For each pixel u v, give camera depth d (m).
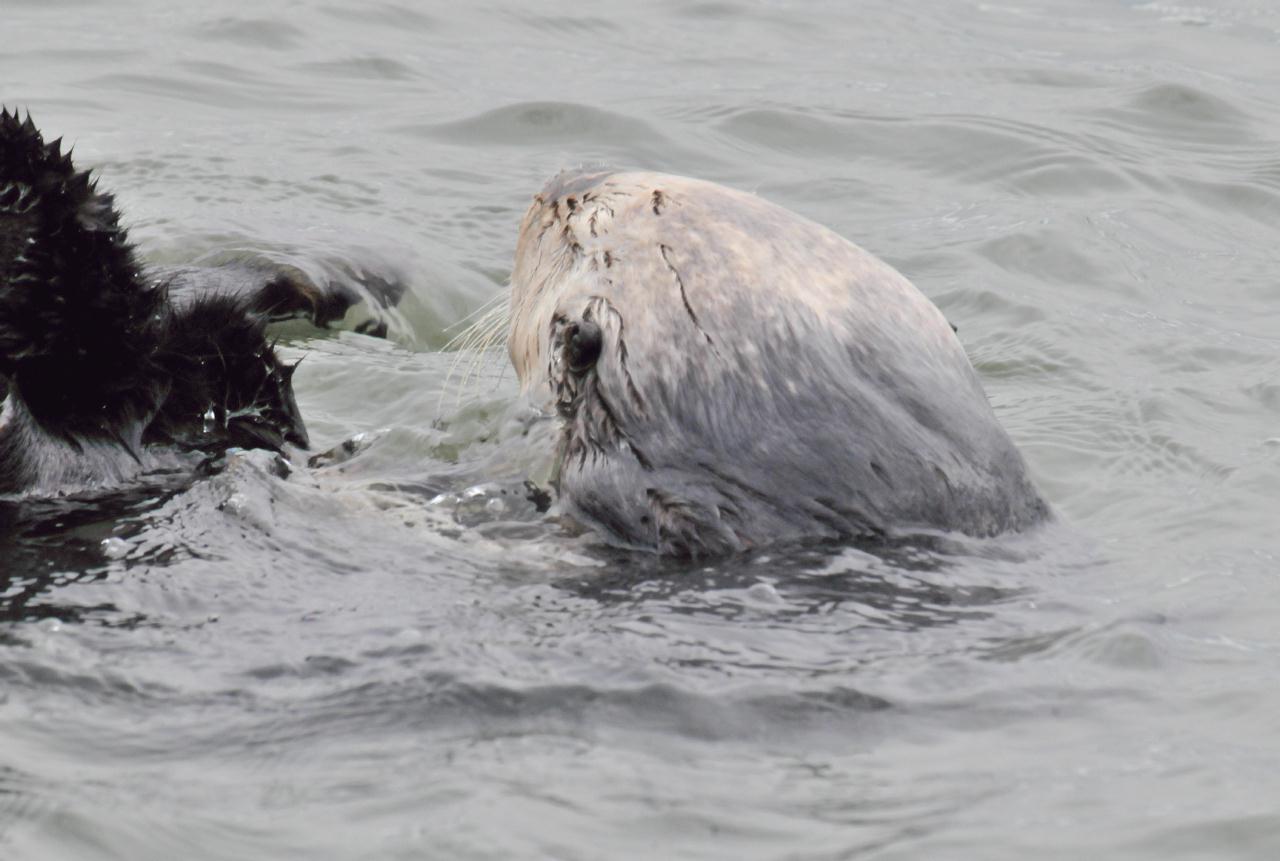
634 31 29.55
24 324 11.15
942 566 10.48
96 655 9.30
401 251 18.50
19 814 8.14
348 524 10.97
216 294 13.09
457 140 23.38
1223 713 9.13
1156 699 9.24
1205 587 10.94
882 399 10.77
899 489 10.67
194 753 8.58
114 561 10.30
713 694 9.02
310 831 8.02
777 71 27.30
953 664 9.44
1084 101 25.70
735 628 9.70
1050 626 9.95
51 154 11.48
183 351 12.26
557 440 11.51
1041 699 9.16
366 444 12.76
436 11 29.59
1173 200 21.91
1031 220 20.81
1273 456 14.20
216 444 12.26
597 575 10.38
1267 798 8.33
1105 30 30.69
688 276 11.12
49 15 27.89
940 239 20.34
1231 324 18.09
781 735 8.77
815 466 10.66
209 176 21.14
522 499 11.35
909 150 23.55
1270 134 24.27
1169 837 8.05
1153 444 14.58
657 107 24.73
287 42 27.20
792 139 23.83
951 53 28.88
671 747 8.65
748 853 7.87
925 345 11.10
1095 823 8.13
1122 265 19.69
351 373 15.84
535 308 12.16
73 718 8.81
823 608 9.95
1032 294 18.75
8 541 10.55
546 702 8.94
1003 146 23.44
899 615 9.94
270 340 16.81
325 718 8.83
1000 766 8.57
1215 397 15.90
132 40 26.69
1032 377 16.59
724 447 10.73
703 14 30.88
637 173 12.43
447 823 8.05
